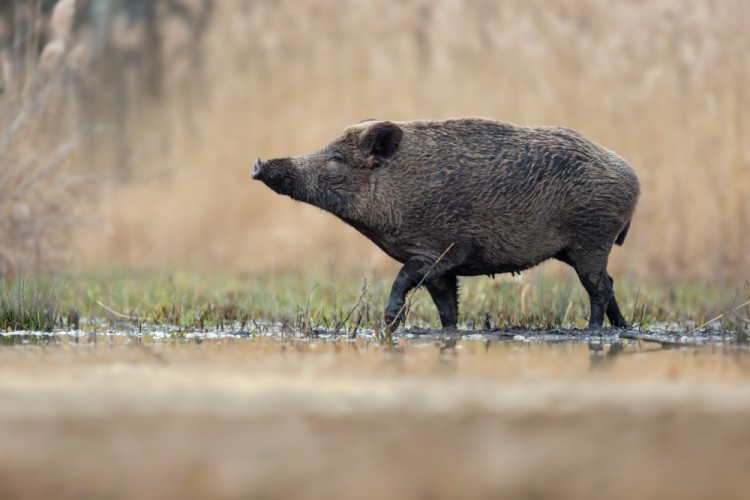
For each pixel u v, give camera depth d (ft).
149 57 196.85
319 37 177.06
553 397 45.68
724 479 32.17
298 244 165.17
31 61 135.74
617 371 55.11
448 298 88.17
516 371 54.75
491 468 33.45
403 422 40.01
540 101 162.81
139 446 36.19
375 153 85.20
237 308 100.37
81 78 180.86
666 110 153.07
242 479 32.12
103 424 39.50
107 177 152.56
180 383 49.49
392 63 173.06
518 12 170.30
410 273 85.56
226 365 57.00
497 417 41.11
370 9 175.52
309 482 31.78
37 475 32.63
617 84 156.87
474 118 87.40
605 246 86.28
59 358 60.39
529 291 99.96
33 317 87.66
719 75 150.30
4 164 126.41
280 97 174.70
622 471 33.06
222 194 172.04
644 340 77.92
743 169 147.74
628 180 86.38
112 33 178.40
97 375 52.21
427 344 72.59
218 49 178.60
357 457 34.78
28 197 130.00
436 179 84.48
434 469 33.27
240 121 174.70
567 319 94.27
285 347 69.31
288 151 170.09
